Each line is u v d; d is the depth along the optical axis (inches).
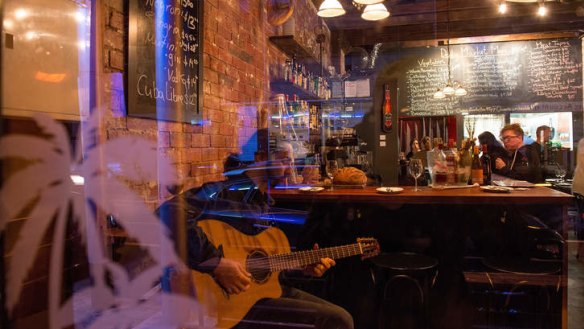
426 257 81.6
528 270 76.9
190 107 90.0
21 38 45.7
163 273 64.1
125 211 66.2
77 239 55.9
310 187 91.4
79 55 56.2
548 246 79.4
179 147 86.0
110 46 65.6
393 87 197.6
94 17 59.6
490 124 233.6
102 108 61.3
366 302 83.8
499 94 227.6
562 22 208.1
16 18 45.1
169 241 64.3
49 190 51.0
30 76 47.2
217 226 67.3
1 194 44.4
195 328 63.8
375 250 74.5
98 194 60.0
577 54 216.8
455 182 92.4
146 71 74.4
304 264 70.2
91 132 58.9
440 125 238.7
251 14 126.4
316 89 179.3
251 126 124.5
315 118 180.2
